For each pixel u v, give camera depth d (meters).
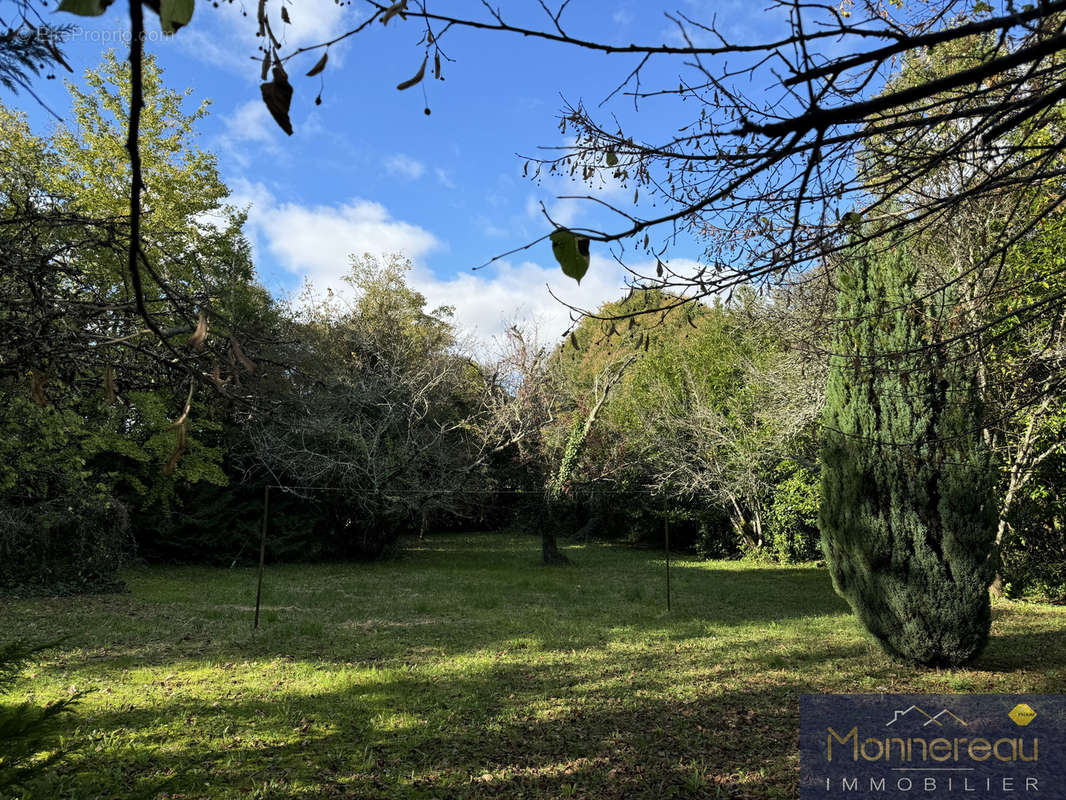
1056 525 10.59
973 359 5.07
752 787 4.02
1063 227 7.23
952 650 6.26
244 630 8.22
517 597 11.17
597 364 20.08
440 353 18.50
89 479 13.23
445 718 5.12
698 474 16.75
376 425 16.59
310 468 15.59
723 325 17.59
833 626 8.67
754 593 11.69
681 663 6.77
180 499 15.59
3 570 10.70
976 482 6.16
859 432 6.45
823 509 6.86
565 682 6.08
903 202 2.15
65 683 5.82
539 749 4.57
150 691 5.65
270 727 4.89
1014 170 1.59
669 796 3.91
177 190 15.82
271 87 0.87
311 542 16.69
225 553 15.91
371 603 10.47
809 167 1.19
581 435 16.23
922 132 1.91
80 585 11.08
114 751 4.34
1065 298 2.17
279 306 17.12
